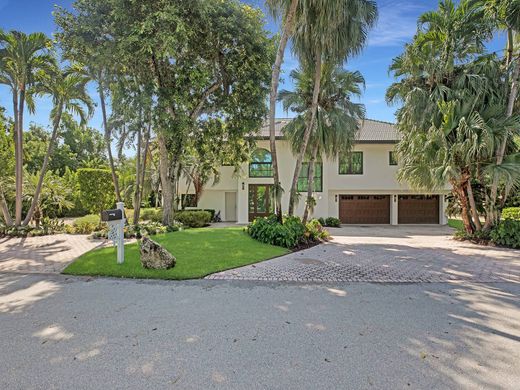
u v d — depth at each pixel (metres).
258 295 5.36
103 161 36.22
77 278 6.40
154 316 4.34
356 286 5.97
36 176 16.81
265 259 8.30
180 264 7.32
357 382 2.78
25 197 15.73
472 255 9.40
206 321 4.16
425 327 4.00
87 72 14.31
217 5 11.34
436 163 11.21
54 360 3.14
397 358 3.20
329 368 3.01
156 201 23.50
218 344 3.50
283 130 14.88
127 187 21.78
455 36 11.38
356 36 11.03
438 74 11.69
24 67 13.02
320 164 20.77
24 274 6.77
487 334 3.80
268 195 21.28
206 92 13.78
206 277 6.49
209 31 11.51
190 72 11.66
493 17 10.81
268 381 2.79
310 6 10.32
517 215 15.05
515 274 7.00
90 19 10.60
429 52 11.91
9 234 13.45
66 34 11.16
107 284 5.97
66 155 33.81
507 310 4.66
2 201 14.30
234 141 15.11
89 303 4.88
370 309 4.68
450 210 13.92
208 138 15.11
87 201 20.36
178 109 12.01
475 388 2.70
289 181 21.00
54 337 3.66
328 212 21.53
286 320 4.22
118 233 7.39
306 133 12.36
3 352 3.30
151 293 5.42
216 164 19.02
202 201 23.08
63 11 11.00
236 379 2.83
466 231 12.80
